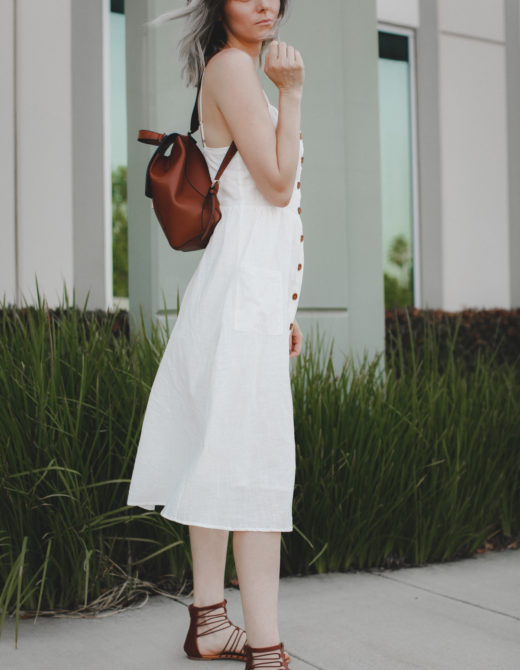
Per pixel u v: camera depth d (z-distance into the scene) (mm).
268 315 1678
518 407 3285
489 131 7676
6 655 1975
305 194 3760
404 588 2598
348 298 3883
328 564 2771
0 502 2213
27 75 5863
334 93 3820
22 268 5867
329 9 3803
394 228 7293
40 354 2432
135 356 2619
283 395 1682
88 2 6051
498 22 7664
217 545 1908
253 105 1669
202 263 1777
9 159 5832
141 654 1981
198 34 1818
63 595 2301
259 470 1645
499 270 7703
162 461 1785
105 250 6125
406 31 7297
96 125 6098
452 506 2857
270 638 1661
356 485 2701
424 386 3182
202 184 1775
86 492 2254
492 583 2666
